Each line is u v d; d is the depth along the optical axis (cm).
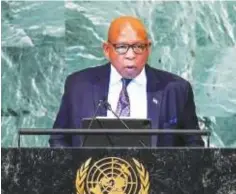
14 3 1505
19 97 1495
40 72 1498
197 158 776
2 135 1487
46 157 774
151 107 1194
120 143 888
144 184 770
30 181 773
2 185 773
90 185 770
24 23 1506
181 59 1495
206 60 1498
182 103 1195
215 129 1494
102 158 773
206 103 1496
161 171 775
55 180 771
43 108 1493
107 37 1378
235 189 775
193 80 1496
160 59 1492
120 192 770
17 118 1493
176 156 776
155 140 1083
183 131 854
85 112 1189
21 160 775
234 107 1497
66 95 1209
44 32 1502
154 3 1499
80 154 773
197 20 1502
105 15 1498
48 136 1475
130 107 1202
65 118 1203
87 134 843
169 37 1496
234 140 1492
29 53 1499
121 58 1236
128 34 1248
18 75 1498
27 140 1476
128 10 1499
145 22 1497
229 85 1498
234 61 1502
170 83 1204
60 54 1498
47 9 1503
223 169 776
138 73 1225
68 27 1500
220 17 1508
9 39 1503
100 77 1220
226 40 1506
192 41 1498
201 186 775
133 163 773
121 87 1219
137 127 916
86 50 1498
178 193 773
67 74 1495
